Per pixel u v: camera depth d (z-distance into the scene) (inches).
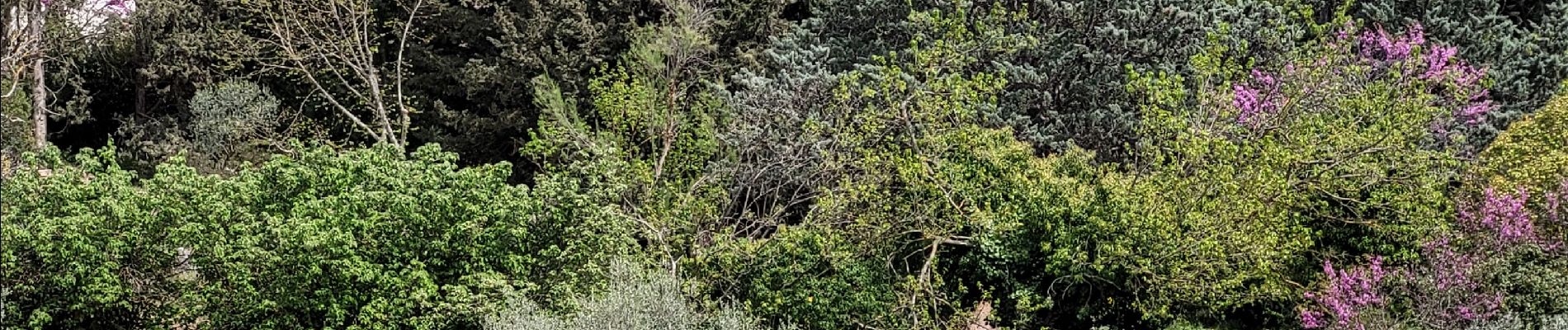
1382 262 511.2
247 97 935.7
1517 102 687.1
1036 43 655.8
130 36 1020.5
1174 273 490.9
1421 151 511.5
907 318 510.3
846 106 613.9
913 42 611.2
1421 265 499.2
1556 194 482.6
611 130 674.8
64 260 415.5
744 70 745.6
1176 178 495.5
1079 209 502.9
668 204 581.3
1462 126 642.8
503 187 454.6
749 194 642.8
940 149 559.5
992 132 548.7
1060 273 524.1
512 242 447.5
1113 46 688.4
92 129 1160.2
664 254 521.3
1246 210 484.1
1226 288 493.0
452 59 940.6
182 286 446.0
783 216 628.4
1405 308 471.5
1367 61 617.0
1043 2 721.0
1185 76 666.8
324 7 834.2
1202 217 484.4
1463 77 633.0
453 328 441.4
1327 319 494.6
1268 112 561.3
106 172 455.8
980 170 544.7
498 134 907.4
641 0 868.0
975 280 554.6
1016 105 697.6
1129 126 653.3
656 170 615.8
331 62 872.9
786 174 627.8
